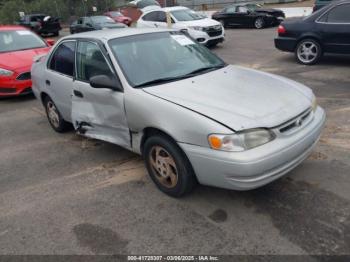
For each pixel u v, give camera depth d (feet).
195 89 11.47
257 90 11.43
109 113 12.88
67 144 17.15
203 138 9.75
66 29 102.58
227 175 9.59
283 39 29.86
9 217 11.49
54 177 13.92
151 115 10.98
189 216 10.64
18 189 13.28
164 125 10.59
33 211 11.70
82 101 14.29
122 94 12.07
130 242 9.80
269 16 59.93
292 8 76.84
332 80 23.58
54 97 16.84
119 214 11.09
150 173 12.21
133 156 15.07
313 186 11.50
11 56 26.84
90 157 15.40
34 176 14.19
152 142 11.40
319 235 9.34
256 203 10.91
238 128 9.41
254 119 9.70
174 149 10.68
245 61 32.65
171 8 44.75
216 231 9.88
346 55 28.94
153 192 12.12
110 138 13.57
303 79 24.47
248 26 61.93
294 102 10.90
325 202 10.66
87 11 119.85
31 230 10.71
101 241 9.95
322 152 13.69
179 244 9.55
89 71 13.87
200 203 11.20
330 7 27.09
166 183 11.76
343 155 13.35
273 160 9.55
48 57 17.24
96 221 10.85
